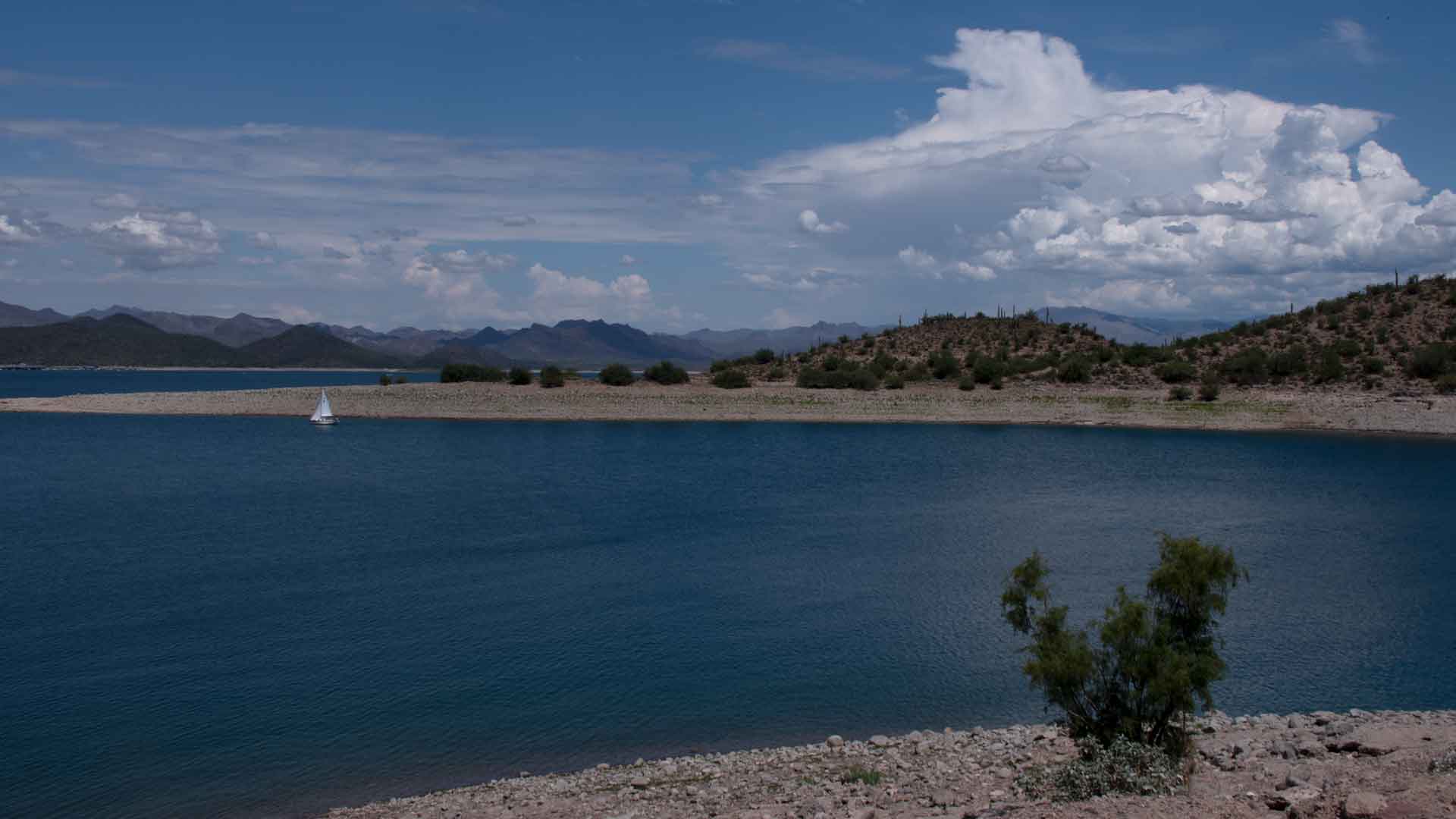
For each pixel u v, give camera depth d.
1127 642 12.36
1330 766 12.23
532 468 72.94
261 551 41.12
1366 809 8.77
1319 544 41.94
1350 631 27.50
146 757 19.48
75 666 25.42
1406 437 95.62
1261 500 55.81
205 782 18.28
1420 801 8.80
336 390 134.62
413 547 41.88
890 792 14.14
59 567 37.84
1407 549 40.62
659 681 23.97
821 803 13.79
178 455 82.69
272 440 96.50
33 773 18.78
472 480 65.75
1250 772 12.99
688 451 85.62
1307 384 114.00
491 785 17.58
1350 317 136.50
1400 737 13.51
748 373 149.12
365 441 95.69
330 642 27.59
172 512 52.25
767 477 67.31
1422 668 24.11
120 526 47.72
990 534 44.78
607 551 40.94
